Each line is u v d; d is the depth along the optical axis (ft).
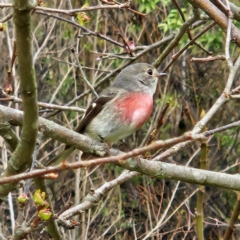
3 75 49.06
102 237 48.55
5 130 14.51
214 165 56.39
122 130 21.95
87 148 16.19
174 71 56.03
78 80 54.65
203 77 56.70
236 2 50.60
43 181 15.25
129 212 54.90
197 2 20.03
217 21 20.08
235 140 55.42
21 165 13.94
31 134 13.42
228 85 18.54
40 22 50.34
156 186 55.36
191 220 52.95
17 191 44.14
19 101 20.33
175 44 27.20
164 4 48.49
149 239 54.08
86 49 51.42
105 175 55.26
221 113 56.18
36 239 40.22
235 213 21.45
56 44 53.36
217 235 54.34
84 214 48.47
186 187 54.75
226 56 18.71
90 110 21.84
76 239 49.19
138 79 23.15
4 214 46.03
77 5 51.19
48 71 54.29
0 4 17.16
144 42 54.13
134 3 51.83
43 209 13.80
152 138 18.08
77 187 49.70
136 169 16.74
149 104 22.89
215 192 55.62
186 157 56.90
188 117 56.70
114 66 52.80
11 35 50.26
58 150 52.08
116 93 22.16
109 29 53.42
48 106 23.13
